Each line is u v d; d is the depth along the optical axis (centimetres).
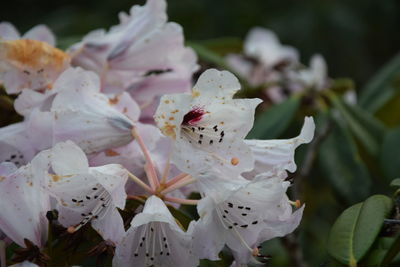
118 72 71
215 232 61
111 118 64
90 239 63
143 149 63
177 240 61
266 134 81
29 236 62
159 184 62
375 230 63
